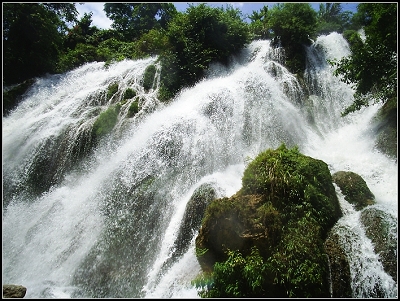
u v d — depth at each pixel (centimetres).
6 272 823
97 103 1391
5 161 1205
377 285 559
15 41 1691
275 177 667
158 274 720
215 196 763
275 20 1670
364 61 963
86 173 1084
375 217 653
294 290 529
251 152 1010
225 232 627
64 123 1245
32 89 1606
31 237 909
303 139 1091
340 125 1194
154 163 973
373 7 1041
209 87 1285
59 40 1844
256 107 1148
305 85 1408
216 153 991
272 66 1465
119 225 844
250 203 649
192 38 1595
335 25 1991
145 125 1139
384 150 914
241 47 1722
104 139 1145
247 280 550
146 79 1453
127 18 2583
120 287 730
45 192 1092
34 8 1702
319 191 686
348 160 931
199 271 658
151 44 1780
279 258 565
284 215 619
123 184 935
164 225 819
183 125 1048
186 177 927
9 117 1464
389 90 956
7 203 1077
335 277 570
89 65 1822
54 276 786
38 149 1196
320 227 618
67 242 856
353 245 611
